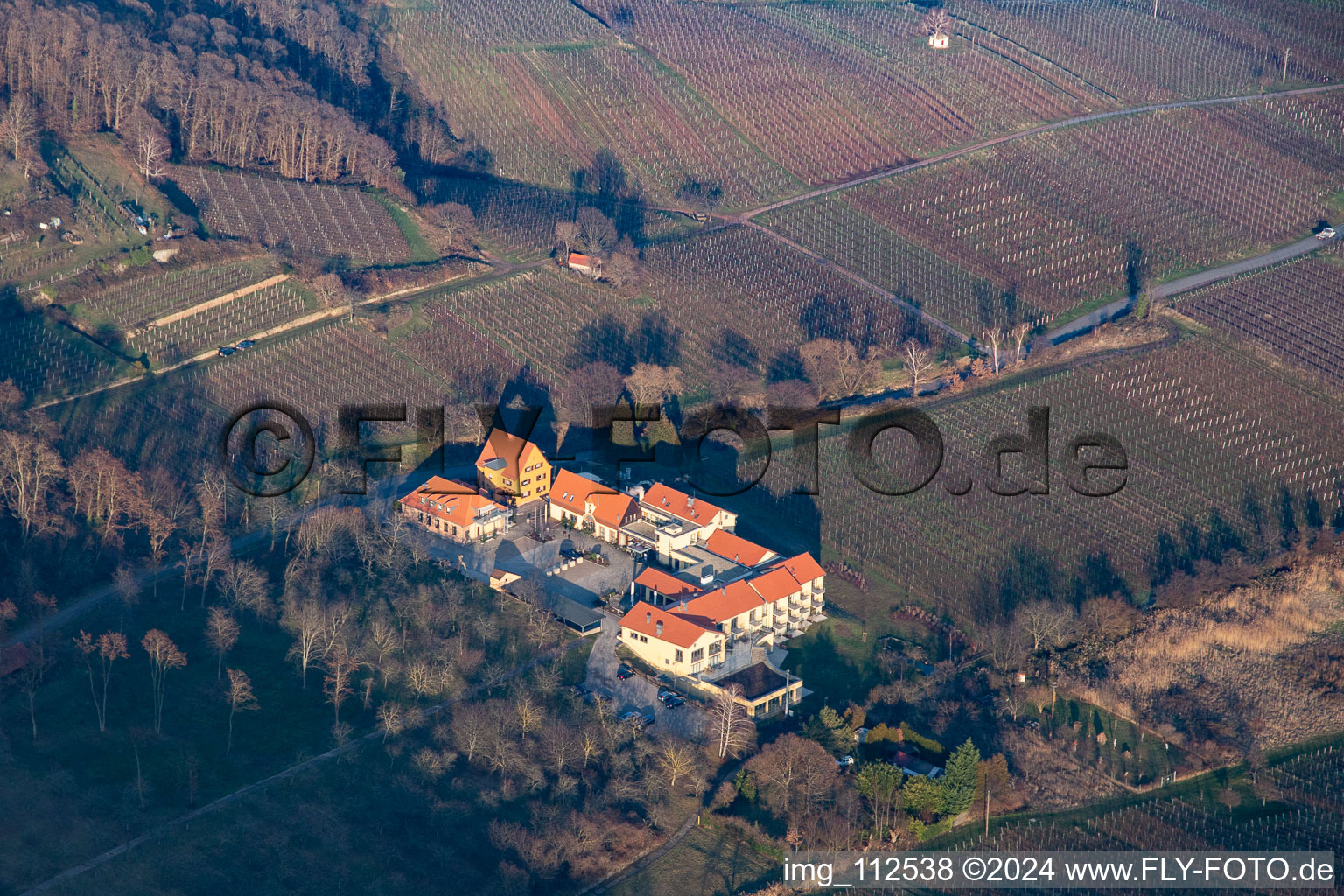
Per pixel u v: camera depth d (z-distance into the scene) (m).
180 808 174.38
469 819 177.62
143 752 181.75
